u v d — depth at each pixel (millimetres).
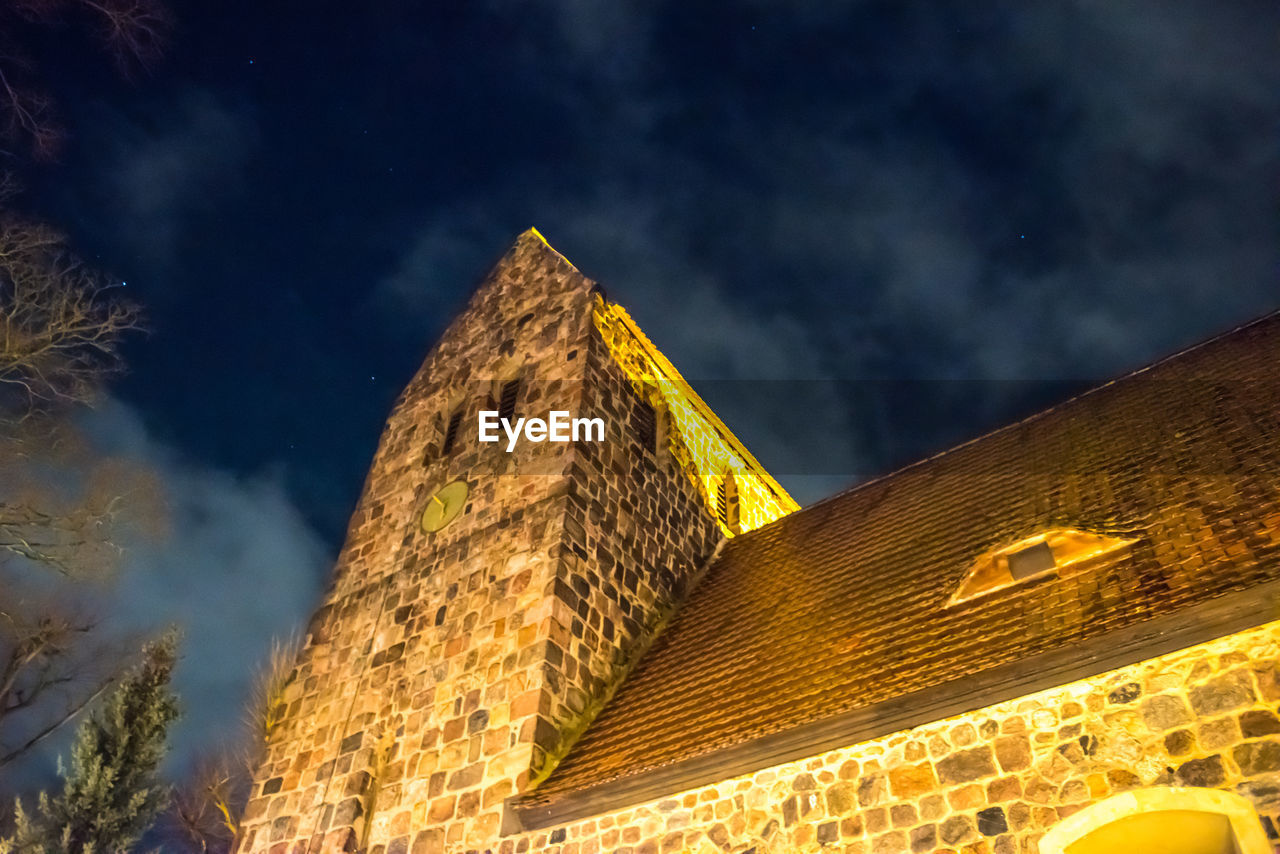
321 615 14562
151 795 19125
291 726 13055
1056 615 7977
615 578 13062
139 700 19859
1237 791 6043
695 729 9492
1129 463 11047
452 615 12711
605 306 16234
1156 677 6762
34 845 17375
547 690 10922
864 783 7594
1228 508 8484
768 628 11477
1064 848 6453
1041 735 7000
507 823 9664
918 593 10180
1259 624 6434
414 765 11211
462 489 14625
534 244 18328
